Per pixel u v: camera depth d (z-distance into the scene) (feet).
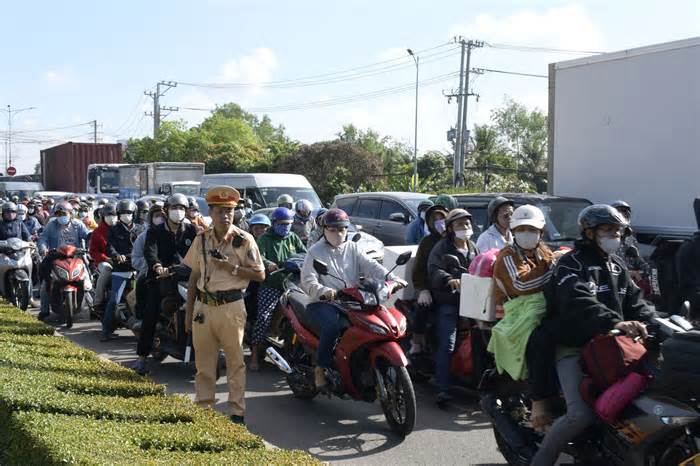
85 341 35.65
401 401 21.48
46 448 13.97
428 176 147.84
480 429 22.52
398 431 21.61
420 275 25.71
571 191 40.70
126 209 34.30
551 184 41.88
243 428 16.26
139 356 28.63
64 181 142.31
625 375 14.83
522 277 16.93
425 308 25.41
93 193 122.52
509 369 16.94
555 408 16.79
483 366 22.35
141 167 111.55
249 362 31.68
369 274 23.13
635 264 29.81
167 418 16.87
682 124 35.09
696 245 23.13
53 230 40.60
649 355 15.07
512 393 18.30
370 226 51.85
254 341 29.07
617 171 38.17
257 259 21.26
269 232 30.09
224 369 29.63
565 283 15.57
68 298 38.24
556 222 35.63
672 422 13.93
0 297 37.17
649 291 29.32
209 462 13.58
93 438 14.53
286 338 25.67
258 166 166.91
